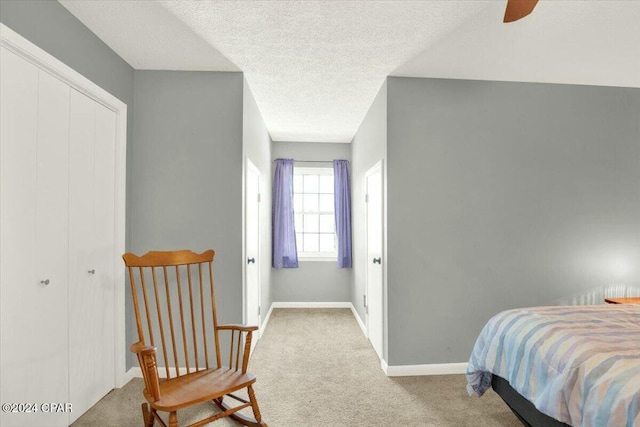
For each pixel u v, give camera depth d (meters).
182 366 2.63
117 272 2.46
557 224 2.92
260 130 3.75
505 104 2.90
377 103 3.18
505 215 2.87
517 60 2.55
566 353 1.47
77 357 2.07
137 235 2.68
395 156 2.80
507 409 2.20
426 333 2.78
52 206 1.88
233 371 2.01
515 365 1.71
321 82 2.96
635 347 1.41
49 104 1.86
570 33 2.18
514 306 2.86
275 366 2.88
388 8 1.95
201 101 2.75
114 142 2.48
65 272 1.98
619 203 2.99
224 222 2.73
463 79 2.87
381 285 2.97
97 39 2.24
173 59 2.56
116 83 2.46
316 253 5.04
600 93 3.00
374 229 3.33
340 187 4.94
